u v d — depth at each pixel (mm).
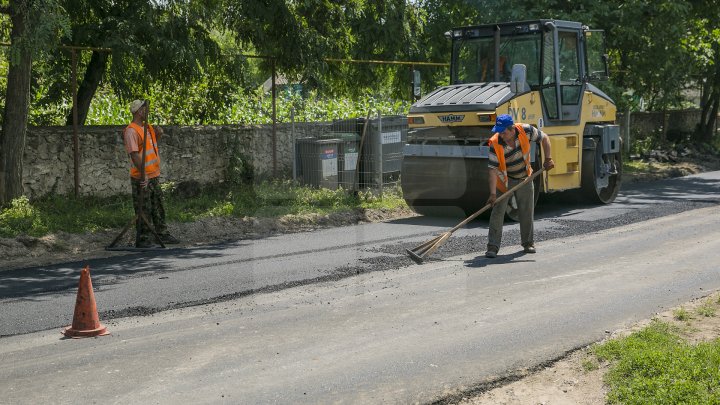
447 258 9094
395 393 4730
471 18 20938
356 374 5066
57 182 12039
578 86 14031
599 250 9617
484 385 4883
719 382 4633
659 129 26875
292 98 16859
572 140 13820
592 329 6109
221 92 15016
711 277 8023
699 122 29719
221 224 11445
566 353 5512
